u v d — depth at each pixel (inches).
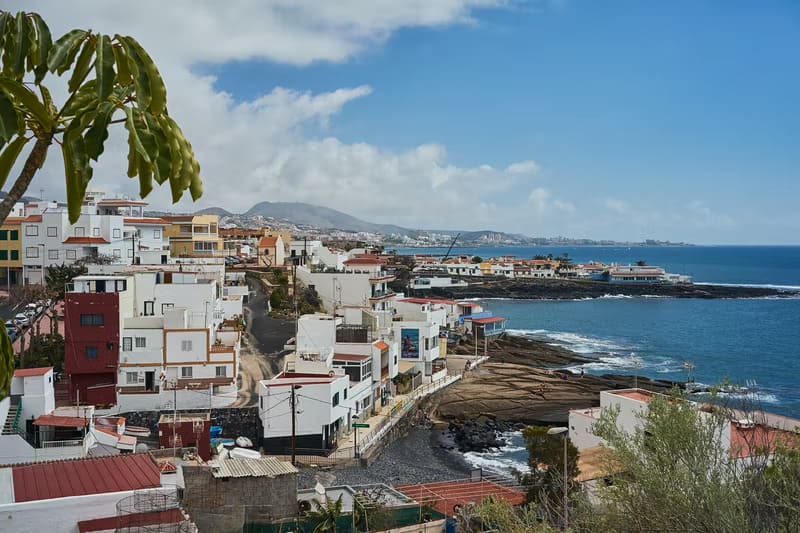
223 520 1044.5
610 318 6742.1
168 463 1153.4
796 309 7603.4
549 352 4532.5
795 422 1349.7
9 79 248.7
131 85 262.1
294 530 1076.5
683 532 573.9
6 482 850.1
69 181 258.7
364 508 1206.3
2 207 258.2
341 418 2228.1
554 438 1401.3
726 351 4904.0
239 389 2405.3
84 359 2183.8
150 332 2274.9
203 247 5177.2
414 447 2438.5
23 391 1604.3
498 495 1540.4
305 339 2637.8
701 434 668.7
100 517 792.3
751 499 559.2
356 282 3897.6
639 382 3540.8
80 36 258.5
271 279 4527.6
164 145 260.2
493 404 3019.2
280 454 2054.6
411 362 3218.5
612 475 730.2
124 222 4097.0
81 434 1557.6
